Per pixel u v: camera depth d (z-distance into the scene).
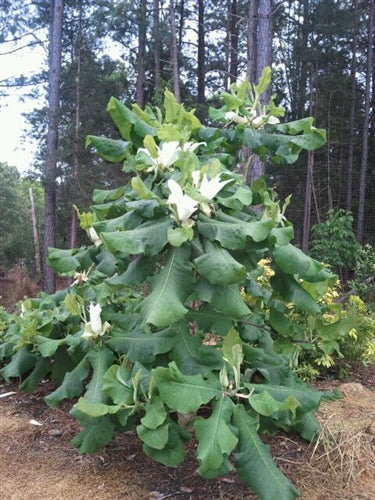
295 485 2.46
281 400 2.21
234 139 2.72
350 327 2.57
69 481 2.51
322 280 2.12
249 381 2.56
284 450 2.84
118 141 2.57
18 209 18.02
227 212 2.30
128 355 2.38
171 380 2.01
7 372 3.60
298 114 17.53
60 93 14.84
